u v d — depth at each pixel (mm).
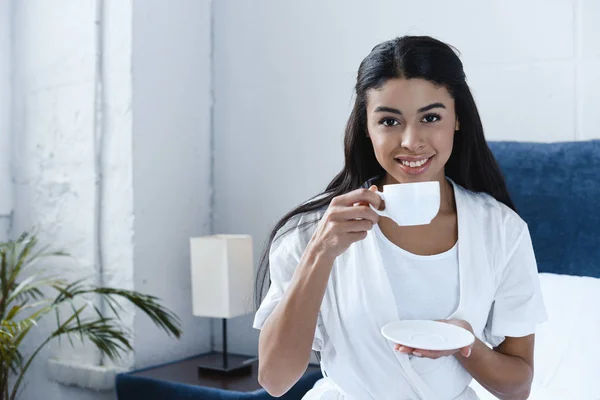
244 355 2705
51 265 2668
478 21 2244
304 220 1172
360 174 1182
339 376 1137
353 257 1120
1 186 2773
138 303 2250
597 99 2061
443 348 896
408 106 1003
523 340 1158
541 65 2143
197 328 2746
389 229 1145
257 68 2719
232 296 2402
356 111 1118
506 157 2127
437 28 2320
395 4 2400
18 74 2783
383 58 1029
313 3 2582
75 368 2543
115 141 2512
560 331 1782
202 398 2178
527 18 2162
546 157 2070
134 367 2479
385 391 1104
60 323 2641
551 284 1898
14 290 2400
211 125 2809
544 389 1712
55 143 2654
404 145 1002
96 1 2527
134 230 2473
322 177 2562
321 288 1035
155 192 2557
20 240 2539
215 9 2799
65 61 2619
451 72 1023
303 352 1050
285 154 2652
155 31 2562
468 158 1173
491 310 1175
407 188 958
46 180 2688
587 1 2070
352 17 2494
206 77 2799
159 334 2570
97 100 2537
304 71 2605
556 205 2041
